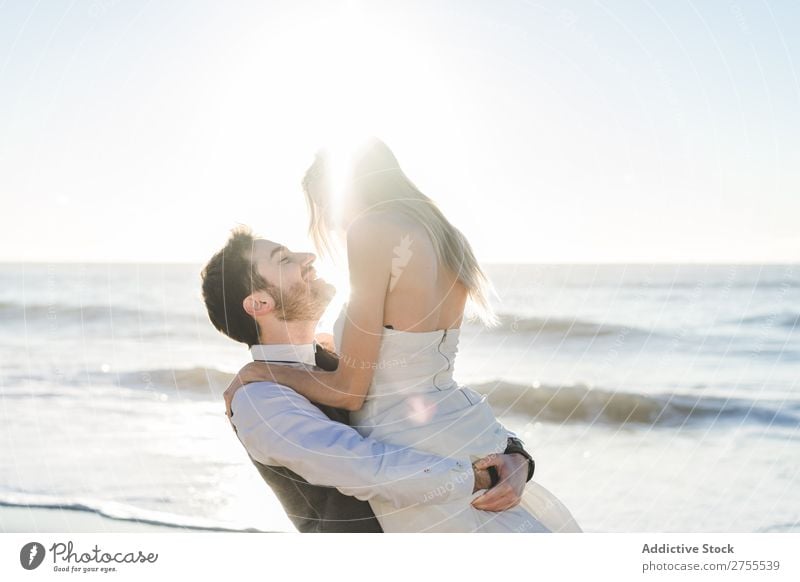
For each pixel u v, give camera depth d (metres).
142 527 5.51
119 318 17.08
